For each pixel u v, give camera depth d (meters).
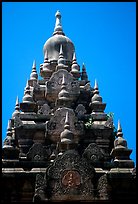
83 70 48.12
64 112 39.41
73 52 48.66
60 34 49.91
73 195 32.12
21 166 34.69
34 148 36.72
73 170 32.75
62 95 40.94
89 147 36.88
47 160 36.69
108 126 40.31
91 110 43.41
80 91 44.38
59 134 38.84
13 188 33.22
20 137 39.38
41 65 47.66
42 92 43.78
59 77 43.72
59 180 32.41
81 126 39.34
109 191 32.75
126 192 33.56
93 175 32.84
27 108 41.75
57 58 47.50
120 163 35.50
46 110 42.16
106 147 39.75
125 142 36.88
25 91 43.41
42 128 39.72
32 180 33.53
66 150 34.38
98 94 43.72
